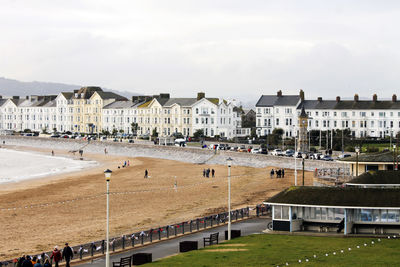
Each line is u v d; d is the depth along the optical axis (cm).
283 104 18000
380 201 5044
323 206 5125
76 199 8175
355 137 15675
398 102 16838
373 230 5141
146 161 14625
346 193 5194
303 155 6575
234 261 4228
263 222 6072
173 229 5644
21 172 13012
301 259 4238
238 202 7756
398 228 5103
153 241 5188
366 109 16850
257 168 12031
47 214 7019
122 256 4669
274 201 5362
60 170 13300
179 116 19350
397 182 5628
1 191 9350
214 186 9419
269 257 4325
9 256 4950
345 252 4441
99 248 4841
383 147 13462
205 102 18925
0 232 5988
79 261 4528
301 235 5194
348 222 5138
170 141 16938
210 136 18888
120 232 5897
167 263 4225
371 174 5762
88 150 18375
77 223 6438
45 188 9638
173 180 10350
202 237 5359
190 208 7344
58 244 5425
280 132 17538
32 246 5350
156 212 7088
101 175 11606
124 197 8331
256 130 18488
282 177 10269
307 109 17562
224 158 13250
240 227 5800
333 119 17212
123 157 16338
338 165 10225
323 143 15200
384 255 4300
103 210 7262
